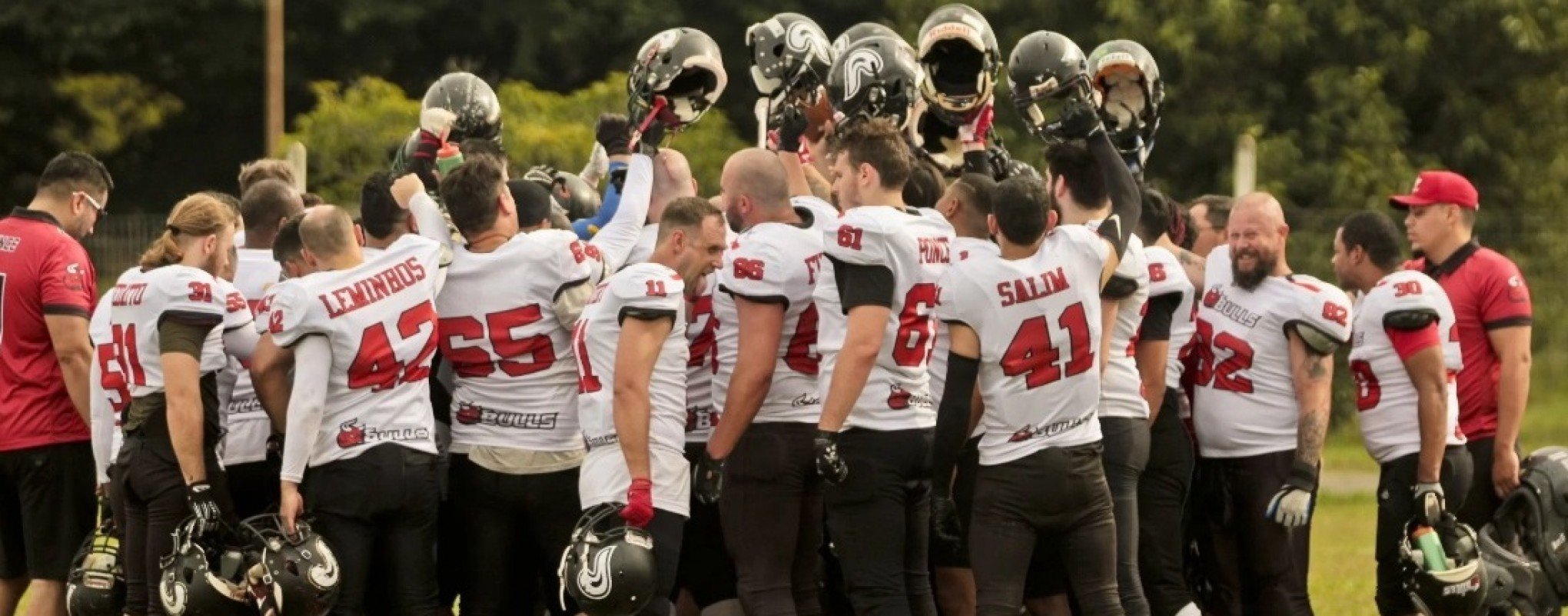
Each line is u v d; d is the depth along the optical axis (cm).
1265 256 3089
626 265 3002
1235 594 3206
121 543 3006
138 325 2864
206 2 10562
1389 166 8756
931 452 2775
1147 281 2858
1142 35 8825
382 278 2723
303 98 10925
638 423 2642
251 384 2961
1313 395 3042
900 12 8894
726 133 8569
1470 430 3397
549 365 2795
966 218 2800
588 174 3762
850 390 2642
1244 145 6906
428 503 2758
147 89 10956
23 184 10975
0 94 10550
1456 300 3378
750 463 2816
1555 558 3312
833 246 2658
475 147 3067
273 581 2645
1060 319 2647
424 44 10819
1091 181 2869
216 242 2898
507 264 2784
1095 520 2691
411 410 2747
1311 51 9025
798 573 2905
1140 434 2922
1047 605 2955
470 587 2833
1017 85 2908
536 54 10112
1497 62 9200
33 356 3222
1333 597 4319
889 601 2745
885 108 3073
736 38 10012
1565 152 9269
